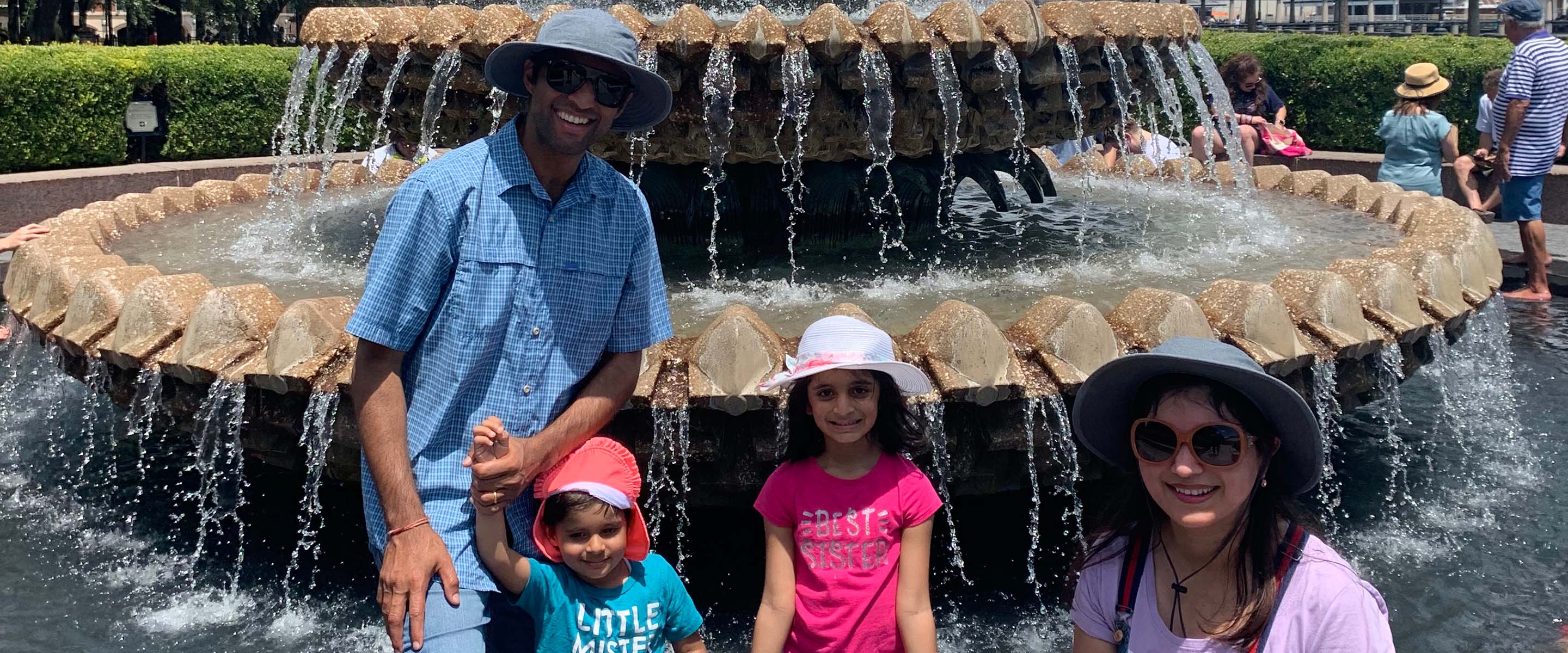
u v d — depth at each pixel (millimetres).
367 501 2641
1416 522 4812
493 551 2557
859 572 2932
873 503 2922
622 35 2551
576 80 2475
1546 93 8508
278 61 13844
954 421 3934
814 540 2941
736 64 4840
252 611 4121
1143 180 8648
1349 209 7141
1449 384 6469
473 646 2498
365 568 4438
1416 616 4043
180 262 5824
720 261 5766
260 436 4141
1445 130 9984
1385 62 13250
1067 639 3920
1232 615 2225
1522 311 8578
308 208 7438
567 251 2613
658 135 5055
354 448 3932
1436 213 6020
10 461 5609
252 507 5012
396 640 2430
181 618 4059
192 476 5434
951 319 3893
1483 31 30250
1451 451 5715
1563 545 4602
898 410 2959
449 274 2547
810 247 5914
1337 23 30625
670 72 4832
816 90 4938
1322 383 4238
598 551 2621
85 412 6395
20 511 4988
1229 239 6254
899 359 3928
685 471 3844
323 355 3904
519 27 4961
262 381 3914
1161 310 4098
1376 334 4391
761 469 3904
